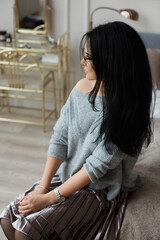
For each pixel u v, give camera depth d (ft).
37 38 12.16
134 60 4.00
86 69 4.39
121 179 4.77
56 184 5.13
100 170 4.47
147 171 5.74
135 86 4.06
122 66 3.99
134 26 11.59
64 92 12.34
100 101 4.48
